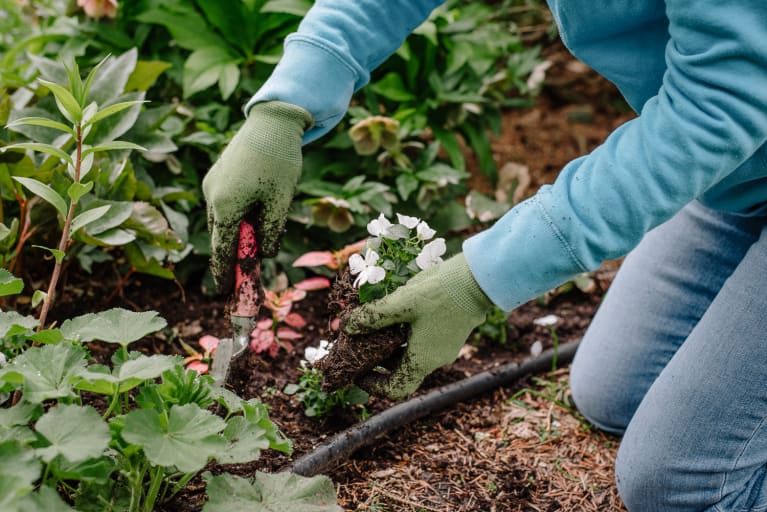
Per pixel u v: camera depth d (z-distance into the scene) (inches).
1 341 58.0
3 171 72.0
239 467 64.5
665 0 46.8
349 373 56.9
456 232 108.1
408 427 76.4
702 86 45.8
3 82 84.2
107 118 76.9
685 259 73.3
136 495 52.2
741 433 59.6
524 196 120.3
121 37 95.7
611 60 54.5
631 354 74.8
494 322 90.2
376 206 92.3
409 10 61.2
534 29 137.9
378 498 66.5
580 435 78.5
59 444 45.4
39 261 87.1
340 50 58.4
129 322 55.5
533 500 68.7
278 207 59.3
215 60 94.0
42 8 106.9
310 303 94.2
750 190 57.1
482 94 112.6
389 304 53.6
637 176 47.6
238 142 58.0
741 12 43.9
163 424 48.7
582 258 49.5
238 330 61.1
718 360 59.7
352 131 92.4
